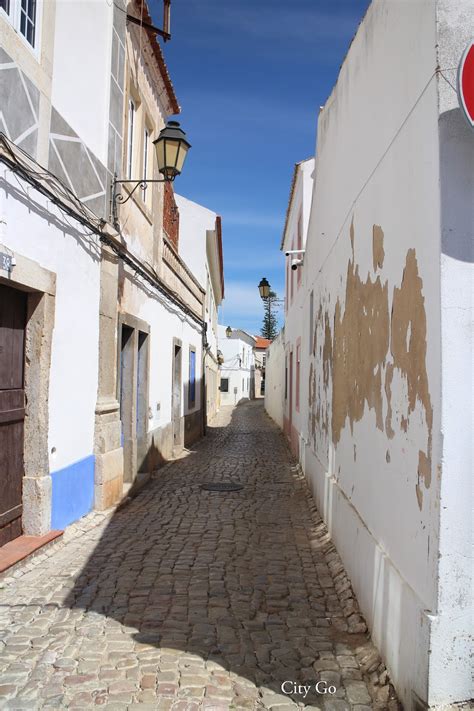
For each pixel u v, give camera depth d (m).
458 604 2.63
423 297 2.94
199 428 18.00
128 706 3.00
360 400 4.62
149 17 9.07
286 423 17.33
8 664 3.40
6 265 4.60
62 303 5.96
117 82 7.86
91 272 6.89
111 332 7.70
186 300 15.21
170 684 3.22
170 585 4.78
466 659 2.62
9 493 5.21
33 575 4.88
